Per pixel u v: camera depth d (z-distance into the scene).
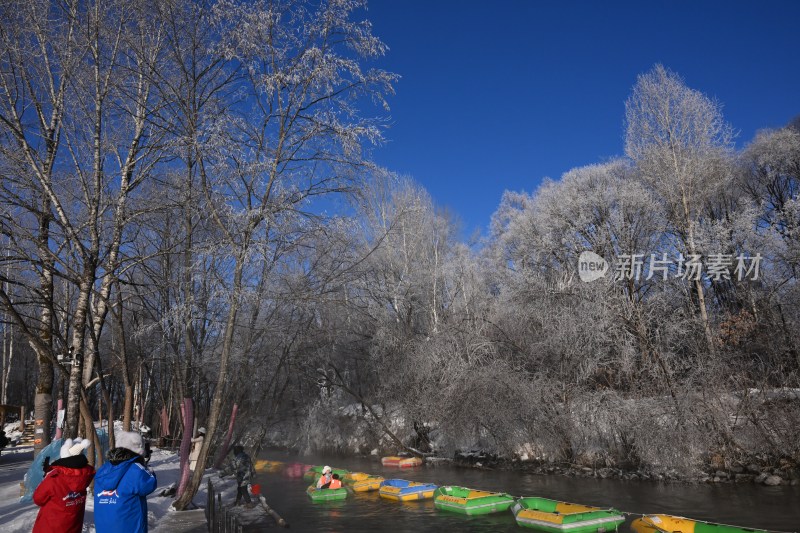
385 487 17.73
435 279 31.97
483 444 25.53
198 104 13.93
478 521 14.32
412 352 27.02
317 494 17.44
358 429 30.52
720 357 20.05
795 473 17.42
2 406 34.53
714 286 27.16
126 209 14.35
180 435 31.23
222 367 13.20
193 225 15.77
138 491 5.43
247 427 25.88
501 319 26.48
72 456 5.96
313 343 24.39
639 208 29.52
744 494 16.11
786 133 32.62
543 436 22.12
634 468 20.02
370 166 13.88
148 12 13.66
